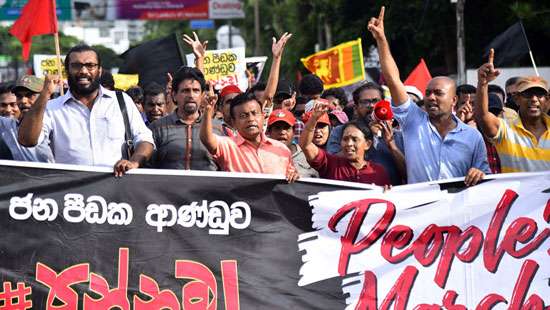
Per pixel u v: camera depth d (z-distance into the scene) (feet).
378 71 123.44
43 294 38.60
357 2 178.70
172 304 39.19
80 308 38.75
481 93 42.04
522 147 42.80
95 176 39.11
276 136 47.96
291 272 39.70
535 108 42.45
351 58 78.43
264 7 370.53
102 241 38.99
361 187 40.01
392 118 44.34
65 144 41.70
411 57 168.86
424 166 41.98
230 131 50.52
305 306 39.68
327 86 79.05
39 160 44.47
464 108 52.60
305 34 244.42
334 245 39.91
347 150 43.62
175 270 39.27
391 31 163.73
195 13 313.94
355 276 39.86
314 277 39.78
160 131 43.93
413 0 159.43
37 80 52.42
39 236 38.68
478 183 40.09
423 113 42.52
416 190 40.09
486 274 40.01
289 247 39.78
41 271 38.63
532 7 147.74
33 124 39.96
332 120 57.11
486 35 159.22
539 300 39.96
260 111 43.11
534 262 39.99
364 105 51.78
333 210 39.96
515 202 40.01
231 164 42.70
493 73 41.65
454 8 156.35
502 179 39.99
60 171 38.96
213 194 39.55
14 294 38.50
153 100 58.08
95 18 311.88
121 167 39.11
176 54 73.15
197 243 39.42
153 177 39.34
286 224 39.81
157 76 73.26
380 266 39.93
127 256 39.06
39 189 38.75
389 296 39.91
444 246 40.04
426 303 39.96
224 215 39.60
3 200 38.58
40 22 56.13
